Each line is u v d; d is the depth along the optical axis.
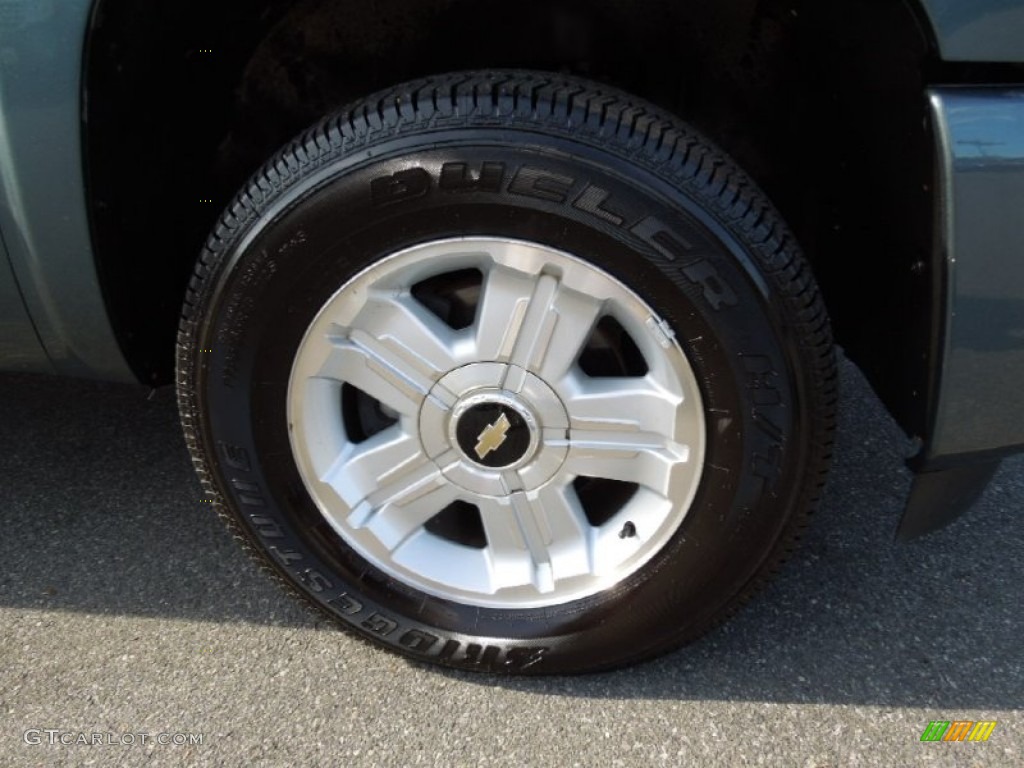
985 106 1.37
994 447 1.58
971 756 1.68
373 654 1.91
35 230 1.57
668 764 1.67
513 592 1.78
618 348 1.64
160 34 1.55
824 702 1.79
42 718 1.76
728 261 1.45
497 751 1.69
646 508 1.70
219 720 1.76
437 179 1.44
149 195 1.70
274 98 1.81
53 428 2.63
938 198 1.40
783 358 1.50
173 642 1.94
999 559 2.14
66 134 1.48
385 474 1.72
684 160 1.43
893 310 1.70
